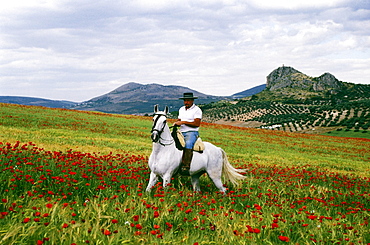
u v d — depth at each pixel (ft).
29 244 12.53
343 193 31.73
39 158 29.86
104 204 17.42
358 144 157.58
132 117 168.55
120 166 34.65
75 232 13.51
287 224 18.72
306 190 32.01
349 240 16.63
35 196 17.87
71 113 145.28
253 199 25.85
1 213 13.71
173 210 18.81
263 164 60.85
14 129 76.69
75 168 26.27
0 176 20.70
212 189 29.50
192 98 26.96
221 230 16.39
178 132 26.76
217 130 151.33
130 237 14.11
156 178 25.48
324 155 106.42
